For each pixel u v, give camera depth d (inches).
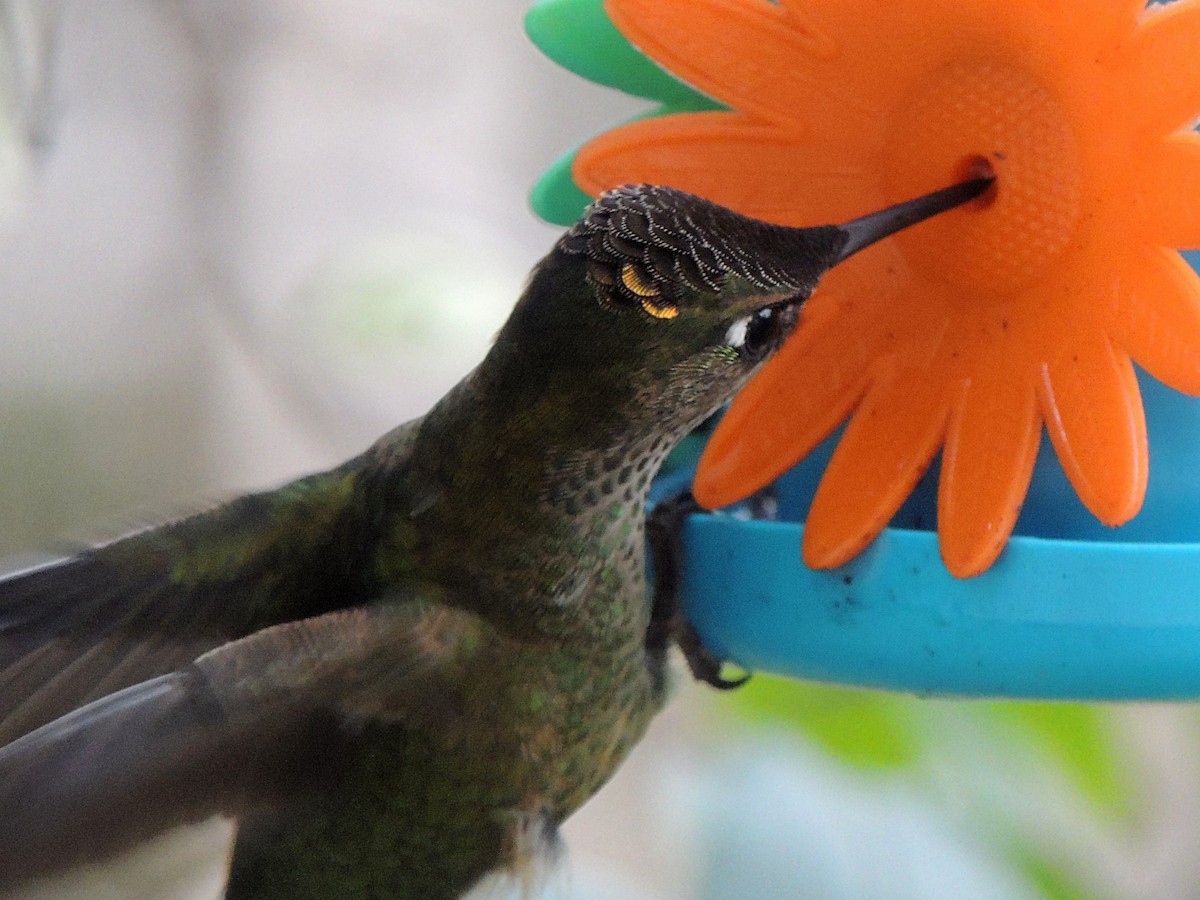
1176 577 48.4
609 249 48.8
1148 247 48.4
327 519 49.9
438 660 49.4
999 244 48.9
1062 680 48.7
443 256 53.9
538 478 49.3
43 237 56.8
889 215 48.9
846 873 53.5
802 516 50.0
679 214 48.8
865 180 49.4
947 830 52.5
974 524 48.6
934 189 49.2
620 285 48.8
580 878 54.4
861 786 52.4
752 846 53.6
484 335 53.6
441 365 53.6
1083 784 52.0
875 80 49.2
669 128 49.4
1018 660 48.7
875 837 53.5
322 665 49.3
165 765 48.8
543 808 49.7
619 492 49.3
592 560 49.4
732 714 52.7
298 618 49.8
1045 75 48.7
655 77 49.8
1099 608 48.5
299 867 49.7
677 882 54.4
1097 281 48.6
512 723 49.5
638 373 48.8
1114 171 48.5
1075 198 48.6
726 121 49.4
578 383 49.0
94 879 48.6
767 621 49.2
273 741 49.1
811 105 49.3
